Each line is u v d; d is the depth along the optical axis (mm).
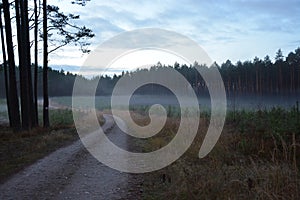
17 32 20109
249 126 13883
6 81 22500
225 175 7562
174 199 6816
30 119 21641
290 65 67125
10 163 10953
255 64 69812
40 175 9328
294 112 12914
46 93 23219
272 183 6402
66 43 24109
